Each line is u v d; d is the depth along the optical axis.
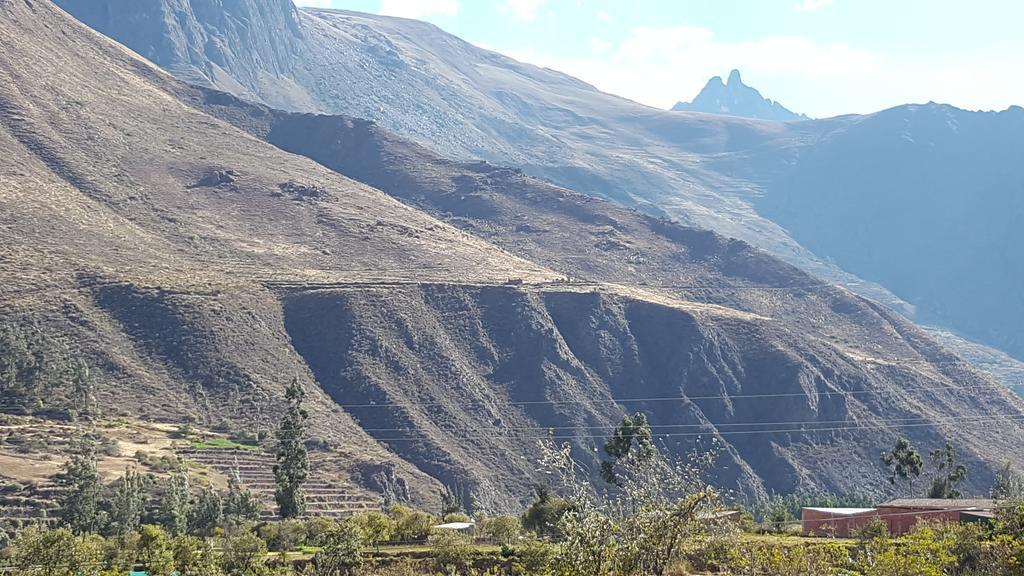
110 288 172.00
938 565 56.25
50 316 159.38
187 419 145.75
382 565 78.69
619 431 104.12
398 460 147.75
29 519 99.81
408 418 160.25
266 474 128.75
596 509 43.69
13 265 172.88
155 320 166.25
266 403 153.50
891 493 172.62
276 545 92.75
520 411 176.12
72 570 69.81
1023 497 79.38
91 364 152.00
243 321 173.62
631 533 42.88
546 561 53.84
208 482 118.31
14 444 121.19
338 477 134.25
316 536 94.81
